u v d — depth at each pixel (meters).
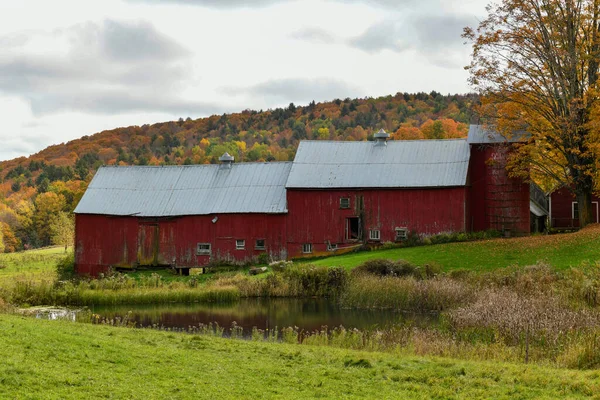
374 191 51.12
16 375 14.55
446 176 50.06
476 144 50.78
